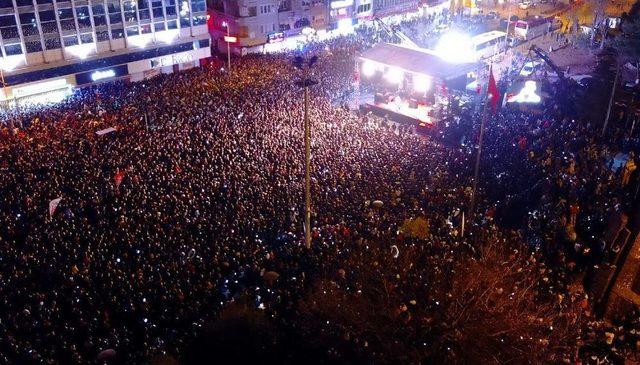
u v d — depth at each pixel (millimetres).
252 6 70438
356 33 79188
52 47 54469
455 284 23516
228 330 20953
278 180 32875
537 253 26828
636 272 25938
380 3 87375
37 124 43469
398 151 38750
